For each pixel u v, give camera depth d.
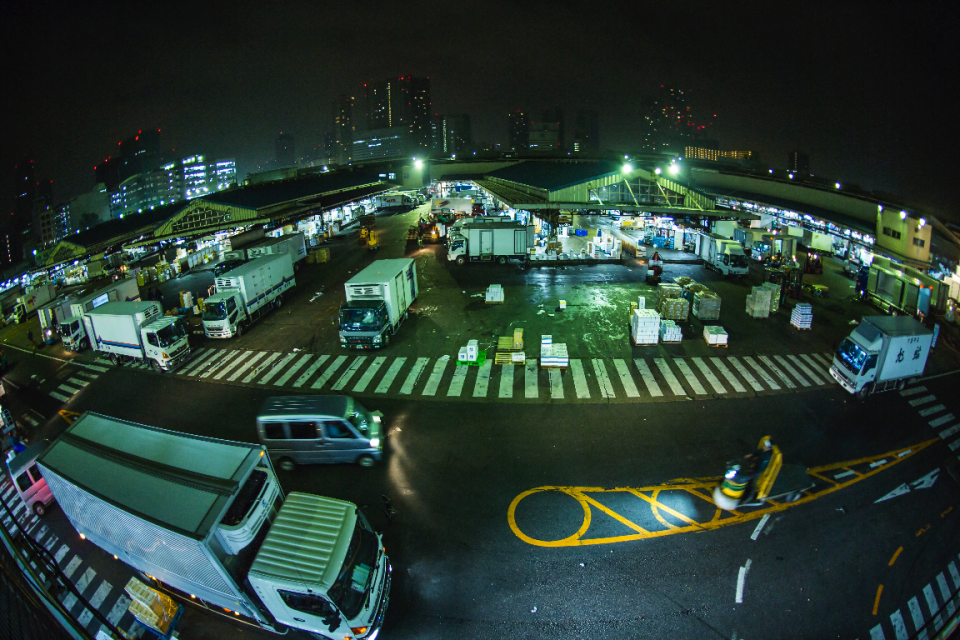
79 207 150.88
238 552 10.05
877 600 10.78
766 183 49.53
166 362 23.80
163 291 37.88
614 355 23.19
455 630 10.34
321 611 9.30
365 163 92.75
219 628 10.77
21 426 20.58
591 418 18.09
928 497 13.86
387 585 10.68
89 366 25.55
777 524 12.94
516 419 18.17
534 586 11.28
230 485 10.23
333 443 15.33
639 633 10.16
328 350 25.23
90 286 39.47
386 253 45.75
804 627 10.22
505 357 22.55
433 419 18.38
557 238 44.19
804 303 28.23
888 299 28.17
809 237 42.50
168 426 19.12
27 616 7.00
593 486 14.52
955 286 27.02
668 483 14.56
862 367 18.56
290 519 10.41
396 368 22.77
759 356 22.83
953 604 10.59
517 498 14.10
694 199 43.78
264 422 15.20
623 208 40.31
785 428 17.27
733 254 34.31
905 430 17.08
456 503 13.97
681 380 20.75
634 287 33.22
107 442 11.81
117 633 10.06
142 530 9.90
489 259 40.62
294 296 34.31
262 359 24.70
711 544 12.34
